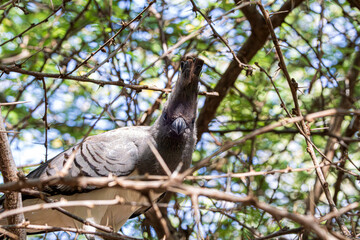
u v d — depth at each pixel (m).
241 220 11.12
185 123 9.05
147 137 9.24
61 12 10.84
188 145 9.24
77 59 11.98
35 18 11.98
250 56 12.05
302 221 5.06
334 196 11.45
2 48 11.77
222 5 11.81
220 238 10.99
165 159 9.09
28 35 11.98
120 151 9.17
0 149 6.98
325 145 13.42
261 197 12.17
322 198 12.80
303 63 12.90
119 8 12.43
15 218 7.38
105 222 9.58
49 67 11.94
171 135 9.00
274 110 13.45
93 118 12.70
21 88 11.84
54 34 11.93
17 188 5.45
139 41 12.69
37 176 9.15
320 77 11.91
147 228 11.43
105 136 9.46
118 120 11.86
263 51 13.09
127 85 8.62
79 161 9.07
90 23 12.20
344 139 7.08
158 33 12.72
